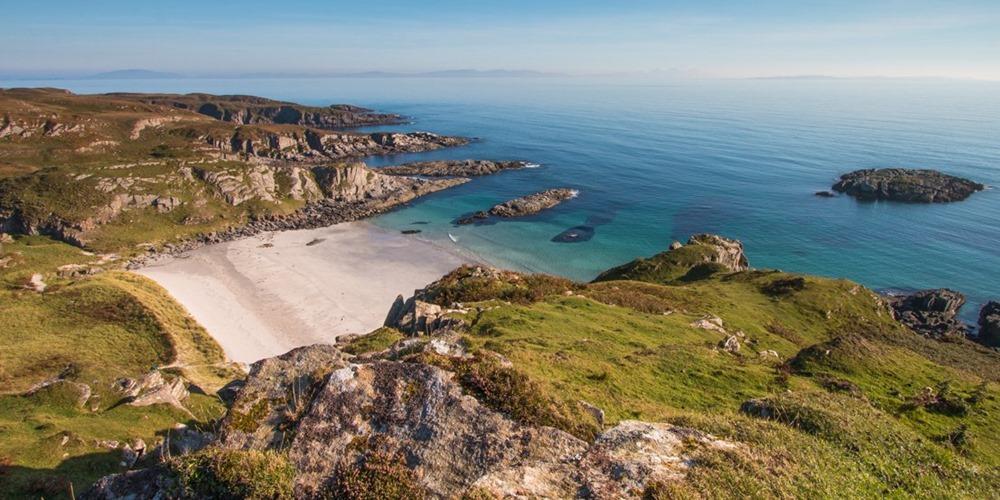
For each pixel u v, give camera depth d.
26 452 29.14
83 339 69.69
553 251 132.62
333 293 103.94
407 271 116.94
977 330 89.38
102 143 199.38
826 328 65.25
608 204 173.12
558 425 13.40
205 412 41.97
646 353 33.62
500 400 13.48
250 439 12.50
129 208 138.38
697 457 13.68
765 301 71.44
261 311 94.88
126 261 117.69
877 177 187.62
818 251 131.00
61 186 133.50
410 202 177.38
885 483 15.84
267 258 123.12
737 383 29.36
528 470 11.80
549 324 41.97
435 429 12.46
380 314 95.44
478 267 66.44
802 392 23.34
